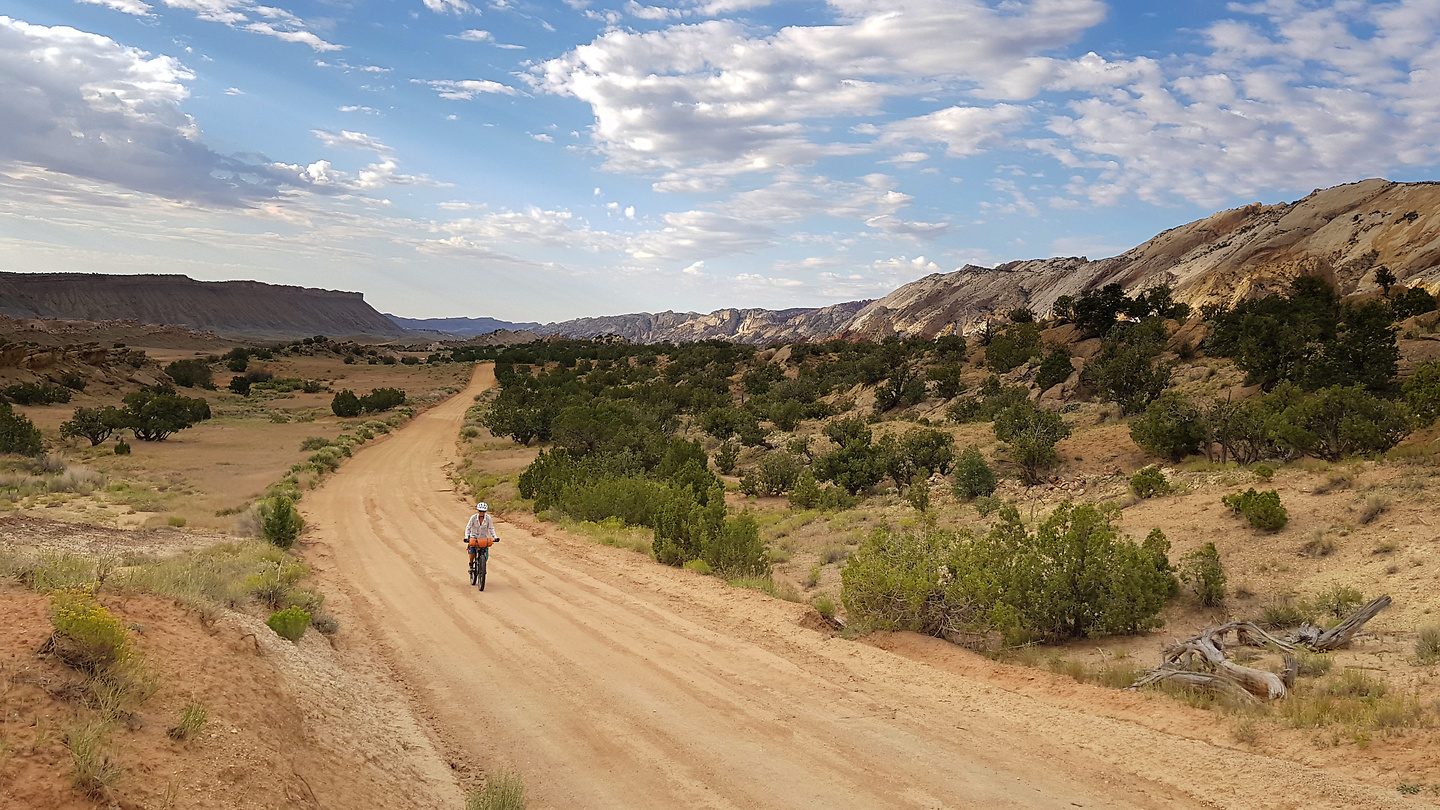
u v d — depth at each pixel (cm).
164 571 979
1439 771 613
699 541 1767
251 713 528
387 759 640
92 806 358
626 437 4725
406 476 4253
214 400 10038
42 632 497
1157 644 1277
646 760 705
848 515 2862
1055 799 620
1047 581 1330
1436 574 1298
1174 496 2278
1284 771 645
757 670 991
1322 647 1089
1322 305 5844
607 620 1256
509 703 862
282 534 1995
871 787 646
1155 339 6581
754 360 12294
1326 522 1700
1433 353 4600
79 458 4375
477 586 1539
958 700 882
